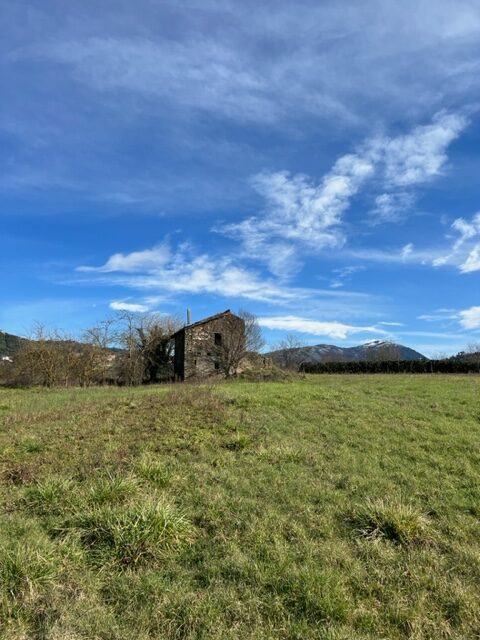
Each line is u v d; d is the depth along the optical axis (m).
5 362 35.69
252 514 6.47
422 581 5.03
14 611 4.25
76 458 8.71
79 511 6.18
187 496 7.02
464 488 7.79
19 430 11.19
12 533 5.62
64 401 18.34
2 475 7.89
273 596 4.67
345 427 11.67
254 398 14.70
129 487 6.76
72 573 4.90
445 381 24.44
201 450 9.42
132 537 5.34
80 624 4.15
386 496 7.28
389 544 5.79
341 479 8.07
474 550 5.69
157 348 42.84
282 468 8.52
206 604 4.49
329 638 4.09
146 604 4.50
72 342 36.62
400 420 12.51
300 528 6.10
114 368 39.41
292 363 52.88
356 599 4.73
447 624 4.41
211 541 5.74
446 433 11.14
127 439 10.02
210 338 41.94
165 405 13.28
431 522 6.41
